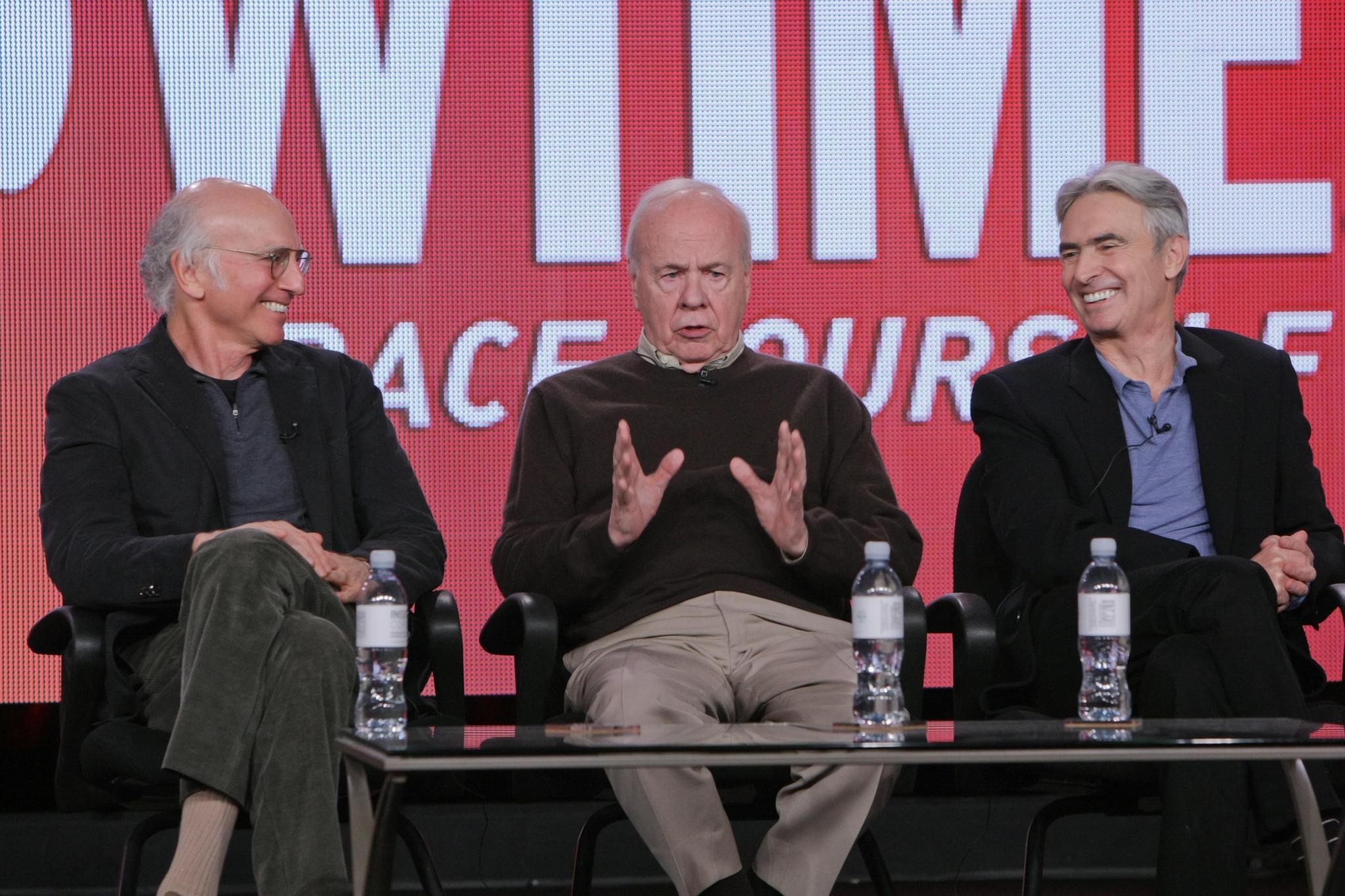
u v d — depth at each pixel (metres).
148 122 11.84
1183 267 10.10
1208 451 9.75
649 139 12.15
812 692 8.80
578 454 9.67
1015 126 12.26
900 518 9.51
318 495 9.58
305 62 11.97
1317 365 12.20
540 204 12.08
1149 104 12.29
